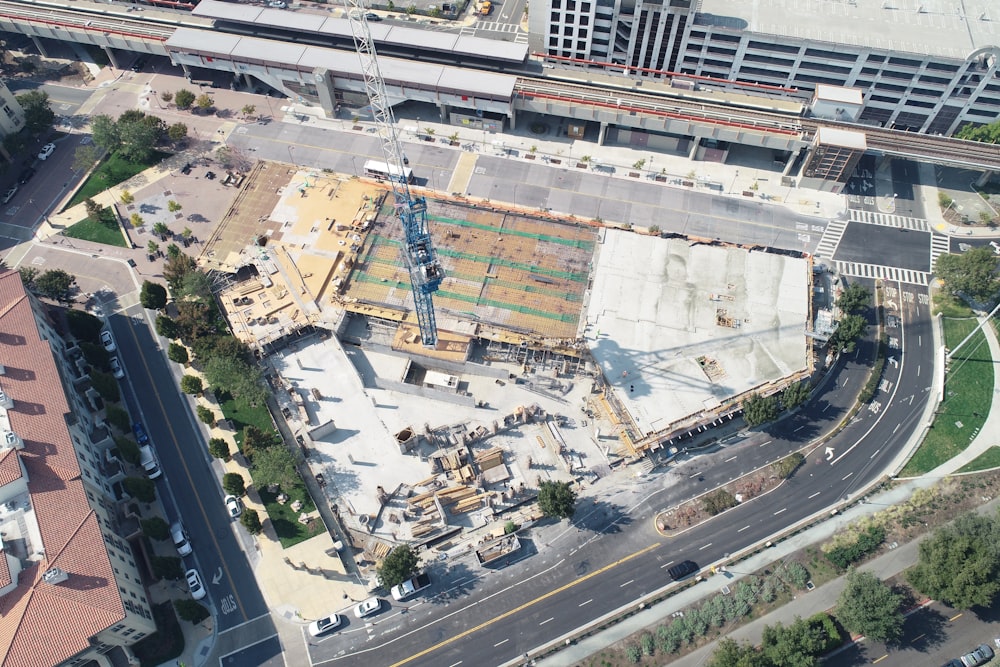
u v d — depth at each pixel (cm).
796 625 13238
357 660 13762
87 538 12900
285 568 14675
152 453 15962
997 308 17038
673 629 13862
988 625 13850
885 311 18250
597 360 16900
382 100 14488
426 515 15262
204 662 13700
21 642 11794
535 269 18612
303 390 16975
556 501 14575
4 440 13438
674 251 18825
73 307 18175
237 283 18538
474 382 17262
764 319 17612
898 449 16150
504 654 13788
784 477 15800
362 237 19212
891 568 14562
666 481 15788
